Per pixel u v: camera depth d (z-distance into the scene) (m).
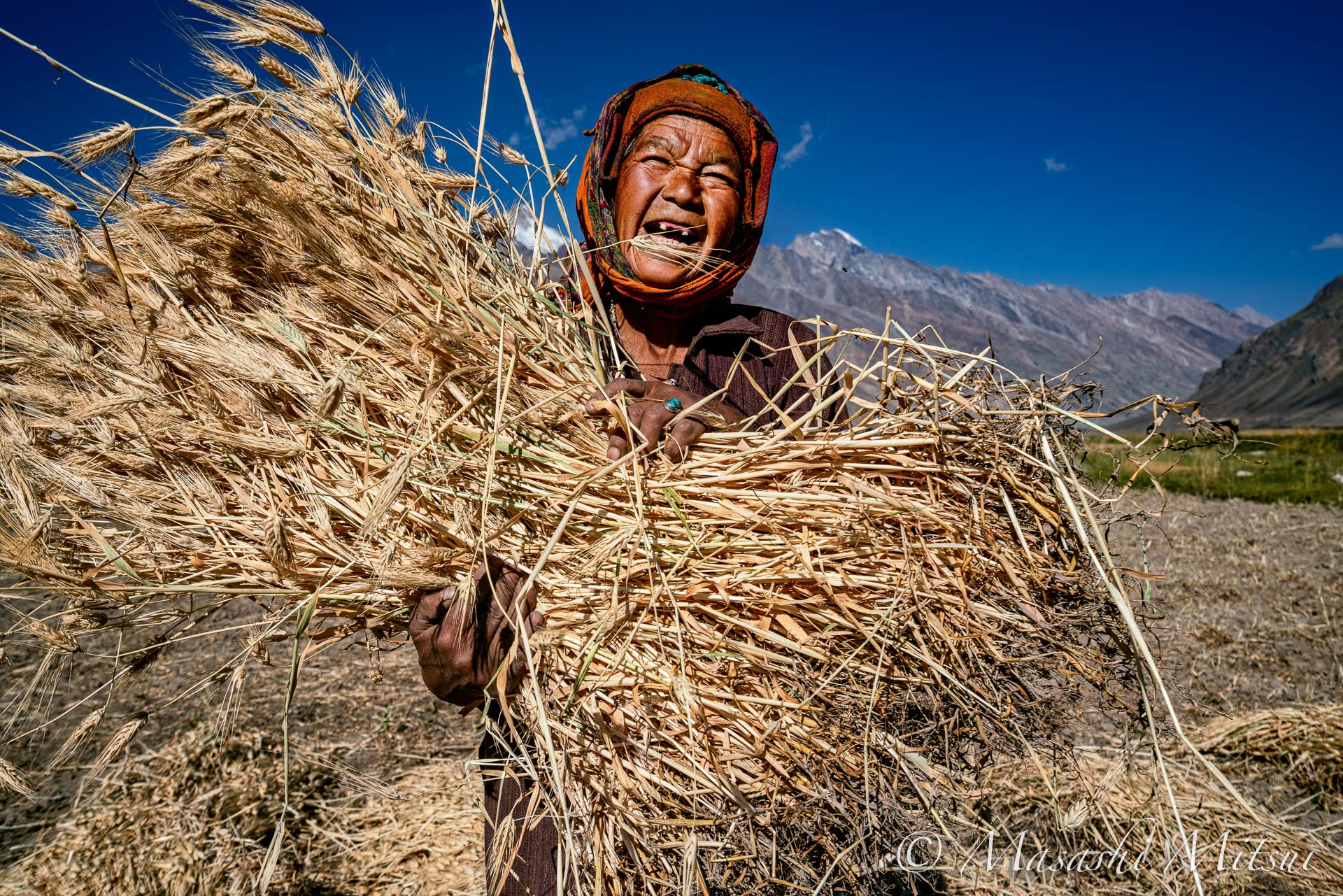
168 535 1.26
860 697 1.28
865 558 1.33
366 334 1.36
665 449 1.34
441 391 1.34
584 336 1.59
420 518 1.25
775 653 1.31
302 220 1.31
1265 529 9.57
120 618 1.26
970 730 1.36
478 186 1.49
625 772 1.27
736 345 1.77
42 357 1.29
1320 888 2.60
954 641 1.30
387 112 1.45
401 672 4.75
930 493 1.35
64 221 1.28
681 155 1.64
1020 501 1.39
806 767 1.27
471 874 2.67
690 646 1.29
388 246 1.36
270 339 1.33
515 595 1.25
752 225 1.80
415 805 3.17
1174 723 1.25
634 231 1.64
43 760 3.26
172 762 3.06
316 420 1.25
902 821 1.33
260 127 1.32
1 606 1.23
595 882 1.20
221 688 4.14
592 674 1.28
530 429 1.35
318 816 3.05
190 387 1.30
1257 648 4.91
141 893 2.44
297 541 1.25
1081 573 1.34
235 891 2.45
